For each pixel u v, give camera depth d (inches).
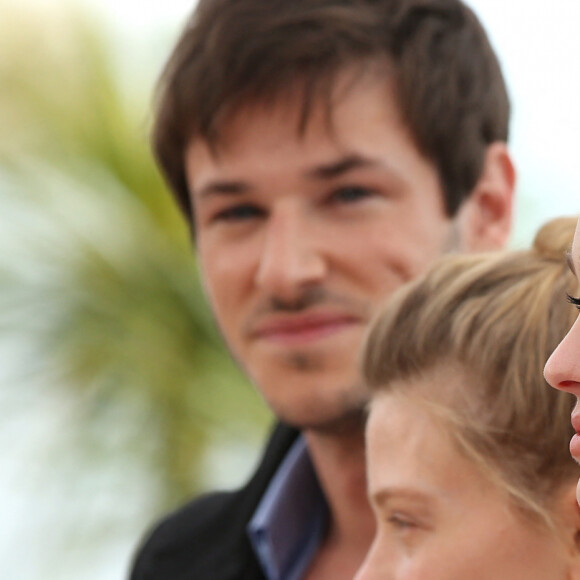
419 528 134.7
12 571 500.4
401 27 187.8
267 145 182.7
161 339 502.9
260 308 185.6
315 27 182.4
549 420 127.5
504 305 136.7
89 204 516.1
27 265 515.2
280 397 185.3
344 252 181.5
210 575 211.8
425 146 186.1
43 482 506.0
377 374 144.6
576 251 97.3
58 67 549.6
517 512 128.3
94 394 506.6
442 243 188.2
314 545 205.5
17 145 532.7
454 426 132.7
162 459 502.9
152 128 207.2
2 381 508.7
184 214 208.2
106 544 503.5
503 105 201.6
